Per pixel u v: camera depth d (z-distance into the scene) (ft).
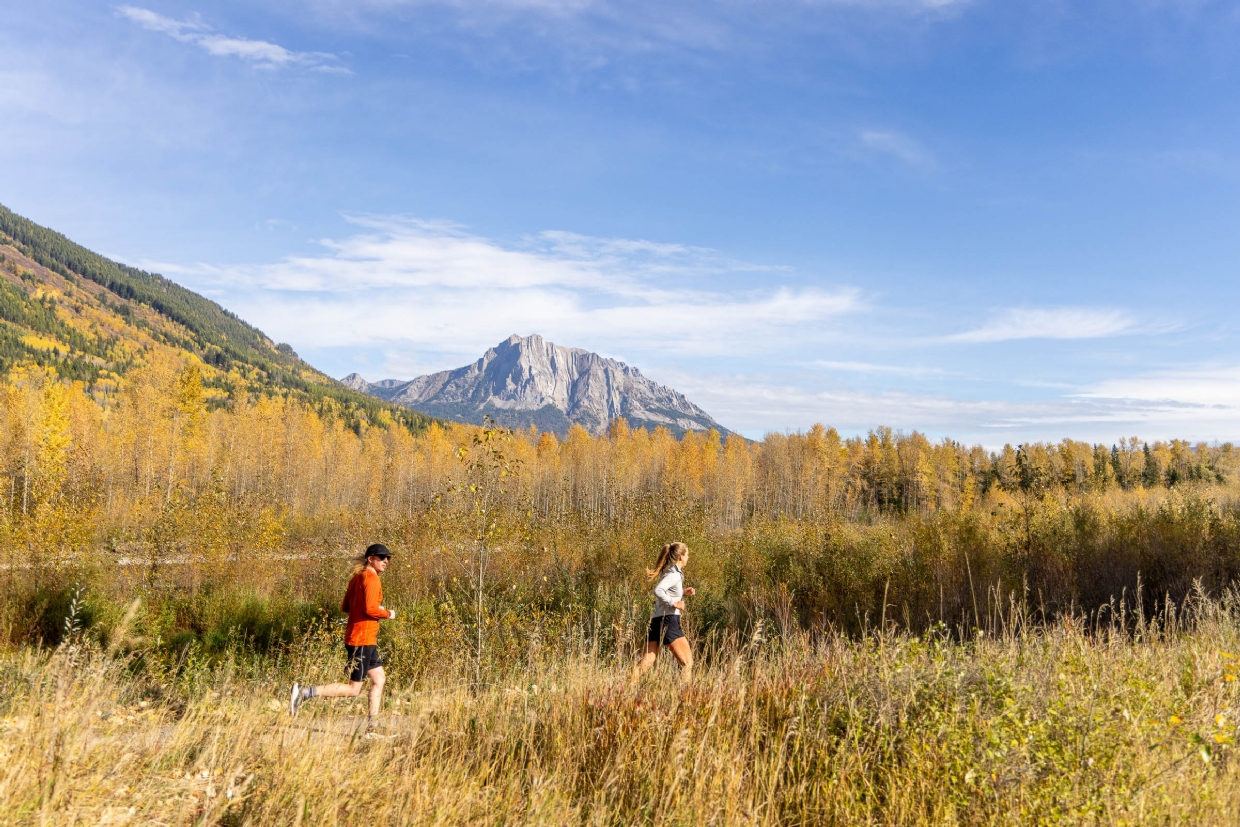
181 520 58.49
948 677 15.17
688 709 15.93
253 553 62.49
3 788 10.26
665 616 22.08
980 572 41.88
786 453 322.34
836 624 38.42
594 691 17.80
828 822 12.14
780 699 16.26
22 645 36.70
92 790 11.29
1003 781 11.71
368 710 20.66
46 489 57.16
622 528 55.83
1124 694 14.34
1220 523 44.88
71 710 13.70
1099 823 10.92
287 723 16.53
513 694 19.39
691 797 12.66
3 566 48.96
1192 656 18.60
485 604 36.70
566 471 285.64
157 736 15.17
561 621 35.24
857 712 14.26
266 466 230.68
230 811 11.58
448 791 12.80
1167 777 11.66
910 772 12.42
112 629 36.24
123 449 178.50
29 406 157.07
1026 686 14.74
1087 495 59.67
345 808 12.06
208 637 43.24
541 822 11.93
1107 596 37.70
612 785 13.65
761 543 55.31
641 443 344.69
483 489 34.65
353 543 69.56
